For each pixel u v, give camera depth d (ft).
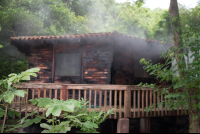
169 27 60.75
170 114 20.51
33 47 28.32
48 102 5.39
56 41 25.40
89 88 16.58
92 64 25.46
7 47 46.26
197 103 14.69
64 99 16.24
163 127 27.04
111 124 24.22
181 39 14.64
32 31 46.78
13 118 15.90
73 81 26.18
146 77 28.78
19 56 47.96
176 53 15.35
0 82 6.77
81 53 25.99
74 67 26.50
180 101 14.90
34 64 28.04
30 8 54.39
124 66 26.35
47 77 27.32
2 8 43.75
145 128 21.72
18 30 47.29
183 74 14.64
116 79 25.39
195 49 13.58
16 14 42.93
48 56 27.61
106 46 24.98
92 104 25.03
